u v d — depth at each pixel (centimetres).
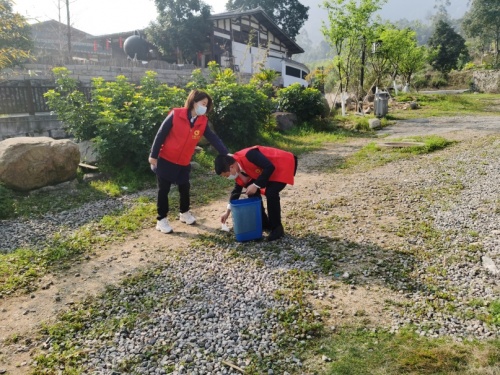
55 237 504
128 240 499
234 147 1038
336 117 1688
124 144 756
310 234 493
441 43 4197
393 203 595
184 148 493
